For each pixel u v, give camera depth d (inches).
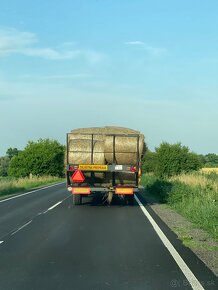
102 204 909.2
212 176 1513.3
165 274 327.9
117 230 547.8
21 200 1008.9
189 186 1040.2
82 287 291.6
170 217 695.7
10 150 5482.3
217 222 563.8
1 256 390.9
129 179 864.3
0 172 4128.9
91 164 838.5
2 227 573.0
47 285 296.5
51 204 907.4
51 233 522.6
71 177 860.6
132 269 343.3
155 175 1961.1
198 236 508.1
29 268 345.7
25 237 493.7
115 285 297.0
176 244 453.1
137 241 469.4
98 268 346.0
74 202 888.3
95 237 494.0
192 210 713.6
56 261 370.9
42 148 2625.5
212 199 770.8
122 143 832.3
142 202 976.9
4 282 304.2
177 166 1911.9
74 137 850.1
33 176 2356.1
